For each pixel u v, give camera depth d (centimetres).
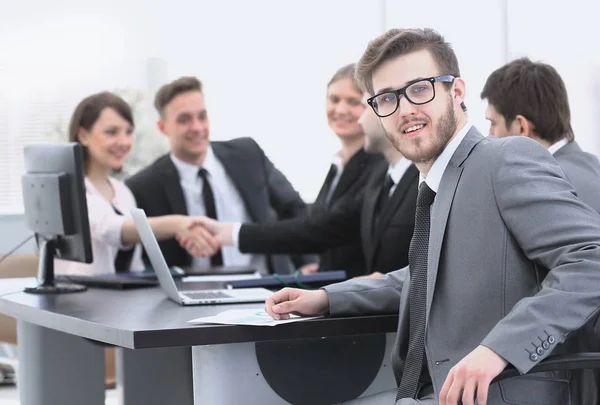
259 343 252
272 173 508
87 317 261
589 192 279
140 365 328
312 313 244
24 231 587
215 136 629
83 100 475
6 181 611
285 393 255
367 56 219
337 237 416
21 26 611
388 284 250
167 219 443
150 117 616
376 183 373
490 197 203
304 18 638
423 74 213
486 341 185
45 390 352
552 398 202
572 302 186
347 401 246
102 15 620
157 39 623
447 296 207
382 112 218
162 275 295
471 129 218
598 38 584
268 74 636
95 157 472
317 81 640
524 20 600
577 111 588
